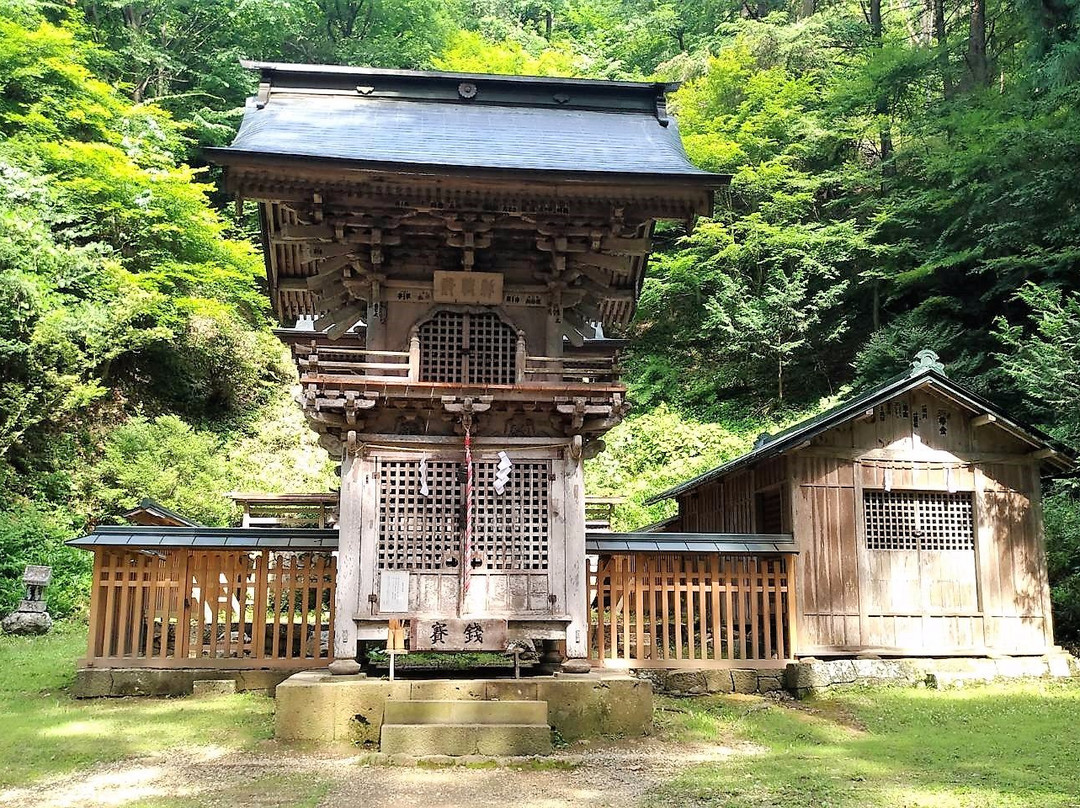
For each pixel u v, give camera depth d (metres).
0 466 19.88
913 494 13.27
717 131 31.38
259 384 29.48
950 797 6.44
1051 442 13.32
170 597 10.94
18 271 19.17
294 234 9.48
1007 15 28.62
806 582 12.45
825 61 33.28
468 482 9.48
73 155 22.44
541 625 9.38
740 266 29.56
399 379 9.32
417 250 10.20
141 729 8.53
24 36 22.94
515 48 36.72
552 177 8.88
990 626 12.98
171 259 25.05
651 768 7.43
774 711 10.41
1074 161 19.27
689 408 30.17
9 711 9.47
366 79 10.74
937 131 26.09
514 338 10.25
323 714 8.20
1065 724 9.60
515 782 6.86
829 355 29.17
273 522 19.73
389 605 9.23
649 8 44.22
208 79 32.12
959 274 25.72
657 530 20.02
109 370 25.41
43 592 15.80
